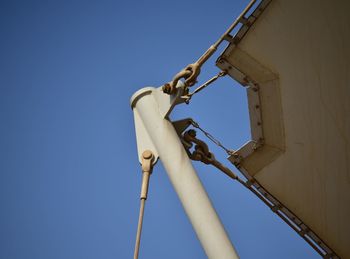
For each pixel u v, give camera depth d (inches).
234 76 315.6
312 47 286.4
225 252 227.6
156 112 284.0
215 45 281.9
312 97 299.1
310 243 360.5
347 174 312.0
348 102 288.4
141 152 278.7
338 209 330.3
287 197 346.3
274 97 312.3
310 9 277.4
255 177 351.3
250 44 302.5
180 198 249.1
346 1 264.4
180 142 273.1
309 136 312.7
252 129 331.6
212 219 238.7
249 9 283.9
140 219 257.3
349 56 276.7
